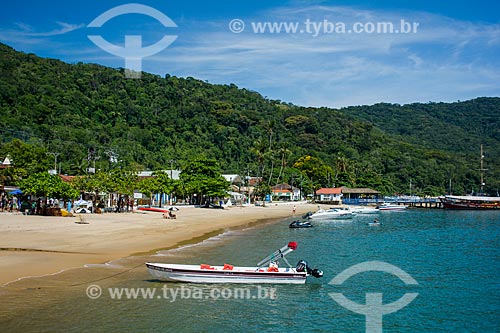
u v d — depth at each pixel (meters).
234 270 24.42
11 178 64.44
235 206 106.69
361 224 69.94
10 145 78.56
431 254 36.91
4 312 18.00
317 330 18.03
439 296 23.34
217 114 173.38
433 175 178.25
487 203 113.81
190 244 38.81
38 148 82.31
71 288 21.66
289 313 19.95
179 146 138.50
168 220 58.59
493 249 40.38
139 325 17.52
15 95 114.00
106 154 103.88
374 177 163.00
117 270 25.94
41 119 110.50
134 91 155.50
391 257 34.97
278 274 24.62
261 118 190.62
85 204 61.19
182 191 91.25
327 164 176.25
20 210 56.16
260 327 18.09
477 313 20.69
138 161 117.38
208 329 17.56
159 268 23.70
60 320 17.50
